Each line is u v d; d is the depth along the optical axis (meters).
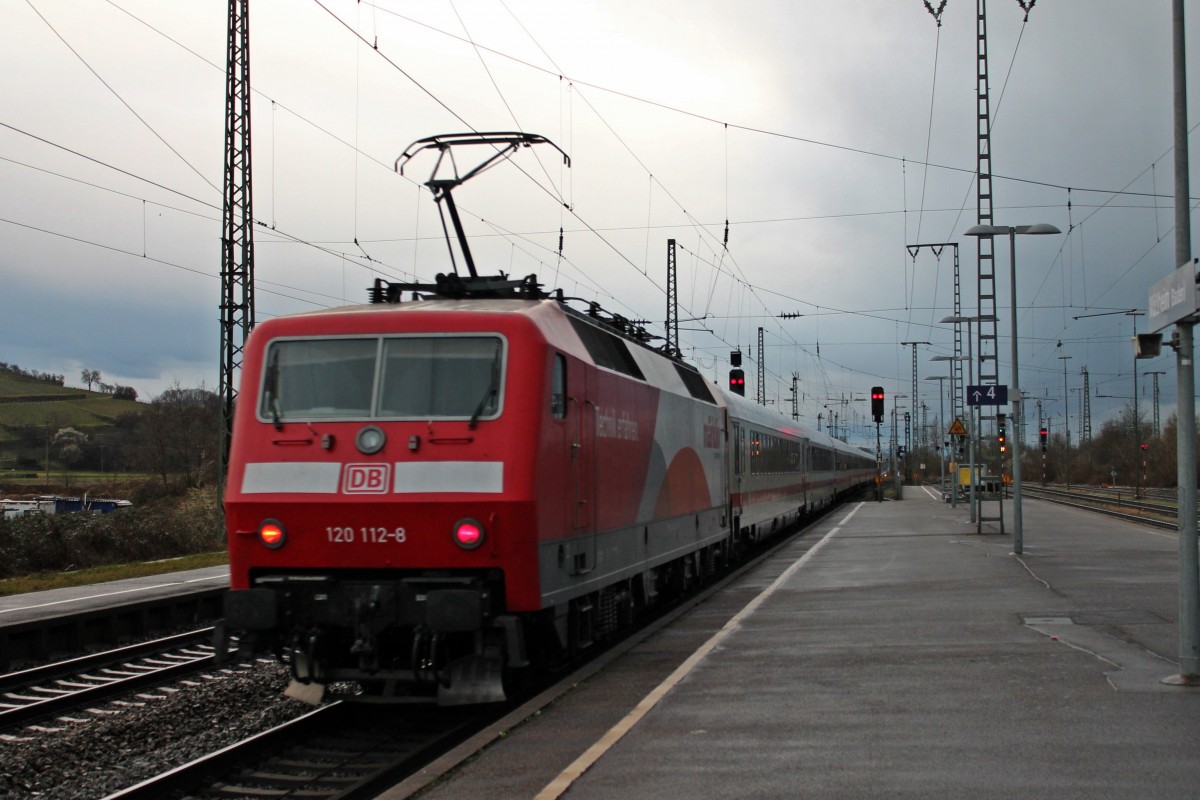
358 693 11.54
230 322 28.39
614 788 6.92
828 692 9.72
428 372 9.72
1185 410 9.81
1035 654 11.35
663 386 15.14
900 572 20.61
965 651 11.66
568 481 10.39
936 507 50.69
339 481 9.52
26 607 17.50
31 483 62.31
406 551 9.39
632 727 8.55
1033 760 7.28
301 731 9.73
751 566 23.45
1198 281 8.91
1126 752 7.44
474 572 9.45
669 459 15.30
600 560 11.62
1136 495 62.00
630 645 13.16
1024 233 24.62
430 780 7.35
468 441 9.46
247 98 28.02
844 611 15.25
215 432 54.56
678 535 15.96
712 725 8.55
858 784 6.85
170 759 9.35
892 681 10.14
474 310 9.89
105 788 8.53
